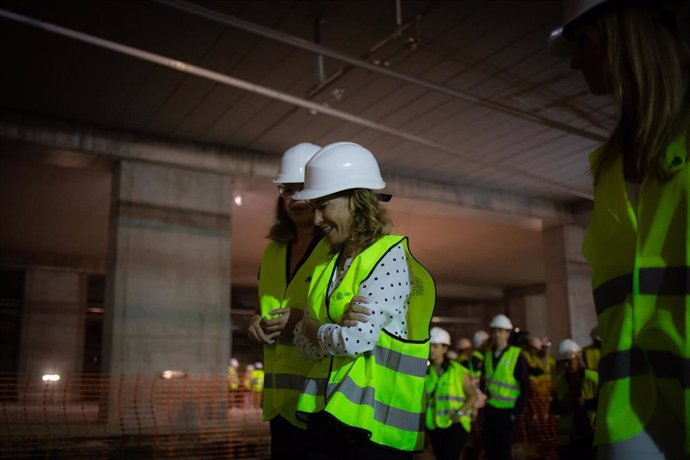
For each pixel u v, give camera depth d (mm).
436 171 15461
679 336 932
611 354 1029
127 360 11438
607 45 1147
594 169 1160
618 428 987
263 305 2881
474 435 10102
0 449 8078
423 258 26141
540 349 12547
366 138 13062
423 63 9695
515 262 27234
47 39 8734
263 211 17844
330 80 9156
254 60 9516
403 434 1972
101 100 10938
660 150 1005
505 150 13852
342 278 2135
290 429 2625
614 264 1083
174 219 12562
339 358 2061
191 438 10125
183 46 9039
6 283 26594
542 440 10789
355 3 8086
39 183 15188
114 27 8492
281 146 13453
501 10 8289
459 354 11445
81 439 8828
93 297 30016
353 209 2201
